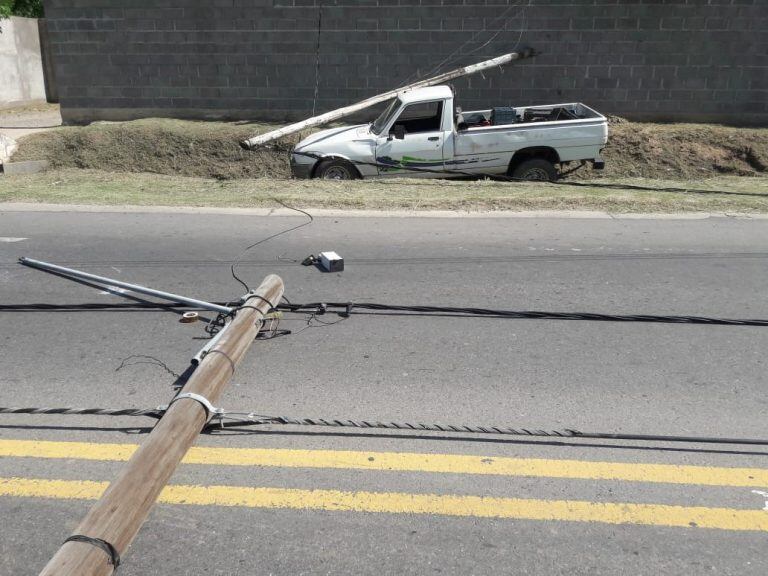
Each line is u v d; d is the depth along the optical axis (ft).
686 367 14.24
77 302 17.72
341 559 8.81
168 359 14.44
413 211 28.12
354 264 21.12
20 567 8.64
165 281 19.36
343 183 33.53
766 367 14.28
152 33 47.11
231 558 8.81
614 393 13.11
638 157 41.86
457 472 10.66
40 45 69.21
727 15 43.21
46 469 10.64
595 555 8.91
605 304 17.87
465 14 44.75
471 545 9.08
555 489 10.27
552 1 44.04
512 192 31.27
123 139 44.60
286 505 9.86
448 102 34.53
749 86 44.50
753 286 19.30
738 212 28.19
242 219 26.78
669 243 23.62
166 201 29.68
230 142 44.01
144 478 9.14
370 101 42.32
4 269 20.43
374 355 14.69
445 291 18.78
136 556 8.83
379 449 11.24
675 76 44.80
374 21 45.44
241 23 46.29
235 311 15.84
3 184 34.17
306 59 46.70
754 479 10.52
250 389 13.10
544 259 21.76
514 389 13.24
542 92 45.96
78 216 27.07
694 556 8.89
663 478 10.53
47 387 13.19
